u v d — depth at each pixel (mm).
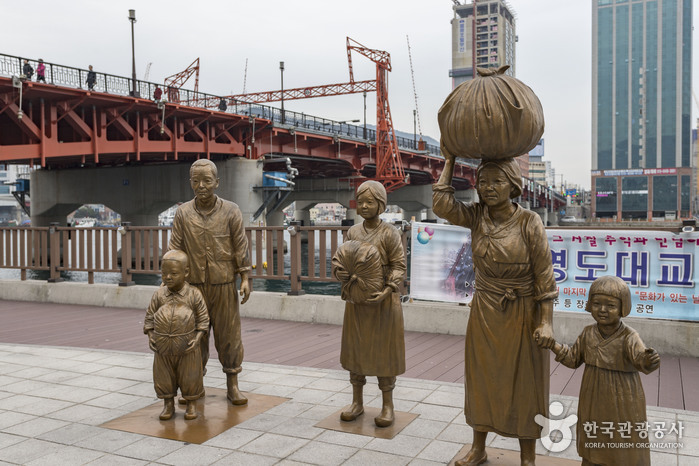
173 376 4711
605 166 136125
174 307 4664
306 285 26922
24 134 26781
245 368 6445
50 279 11727
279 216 57875
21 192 46812
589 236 7445
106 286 11148
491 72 3502
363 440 4273
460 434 4387
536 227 3486
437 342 7766
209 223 5117
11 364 6621
